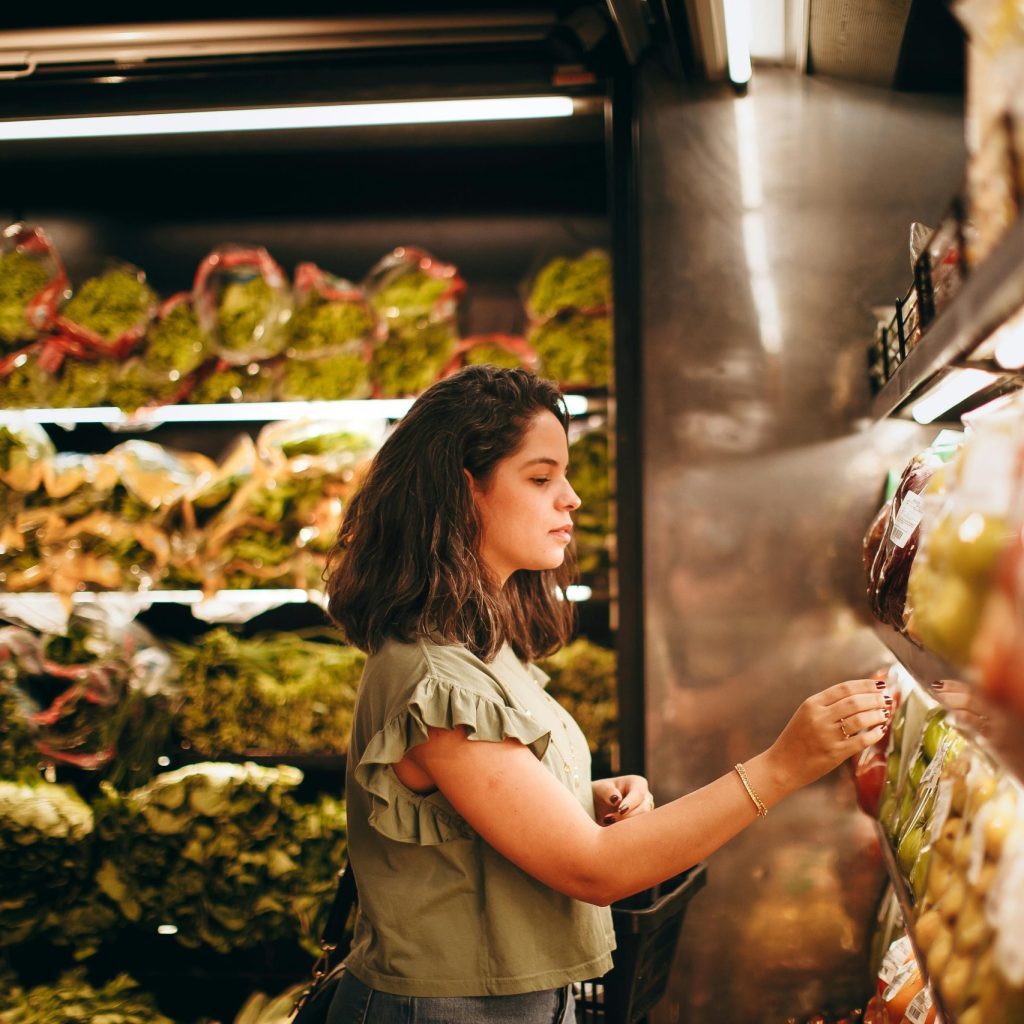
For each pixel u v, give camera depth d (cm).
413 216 310
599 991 206
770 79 219
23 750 272
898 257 215
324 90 237
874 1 170
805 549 218
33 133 254
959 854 105
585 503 277
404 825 135
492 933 135
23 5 246
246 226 316
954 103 212
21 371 284
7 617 282
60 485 282
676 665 223
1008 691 64
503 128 278
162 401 283
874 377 210
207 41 235
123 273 292
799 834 217
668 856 126
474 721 129
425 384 275
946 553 79
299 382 278
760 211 220
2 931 261
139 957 287
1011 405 83
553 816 128
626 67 227
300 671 275
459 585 141
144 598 284
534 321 286
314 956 283
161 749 275
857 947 215
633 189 225
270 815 262
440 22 228
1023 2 69
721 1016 220
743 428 221
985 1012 83
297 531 277
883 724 132
